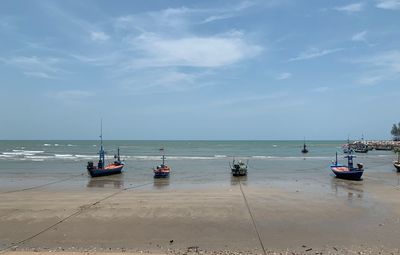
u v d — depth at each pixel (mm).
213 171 49031
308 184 35781
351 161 42125
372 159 77562
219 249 15711
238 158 76875
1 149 114000
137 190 31609
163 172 41438
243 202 25078
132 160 69500
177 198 26531
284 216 21297
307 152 99812
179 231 18297
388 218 20984
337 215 21672
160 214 21578
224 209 22875
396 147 121438
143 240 16922
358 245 16219
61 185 35719
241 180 39219
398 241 16766
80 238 17172
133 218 20672
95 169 42156
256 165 59312
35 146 139375
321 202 25500
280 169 52250
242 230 18516
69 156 79875
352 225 19500
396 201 26141
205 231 18312
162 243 16500
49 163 61062
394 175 45062
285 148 132500
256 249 15719
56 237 17328
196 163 62688
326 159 75062
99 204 24359
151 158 74812
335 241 16781
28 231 18281
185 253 15141
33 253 14766
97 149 116250
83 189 32594
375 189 32500
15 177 42281
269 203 24844
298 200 26156
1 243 16469
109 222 19859
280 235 17703
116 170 45281
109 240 16906
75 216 21109
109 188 33312
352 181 38531
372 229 18719
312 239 17094
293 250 15578
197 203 24609
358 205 24547
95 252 15070
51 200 26047
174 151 108000
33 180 39688
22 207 23516
